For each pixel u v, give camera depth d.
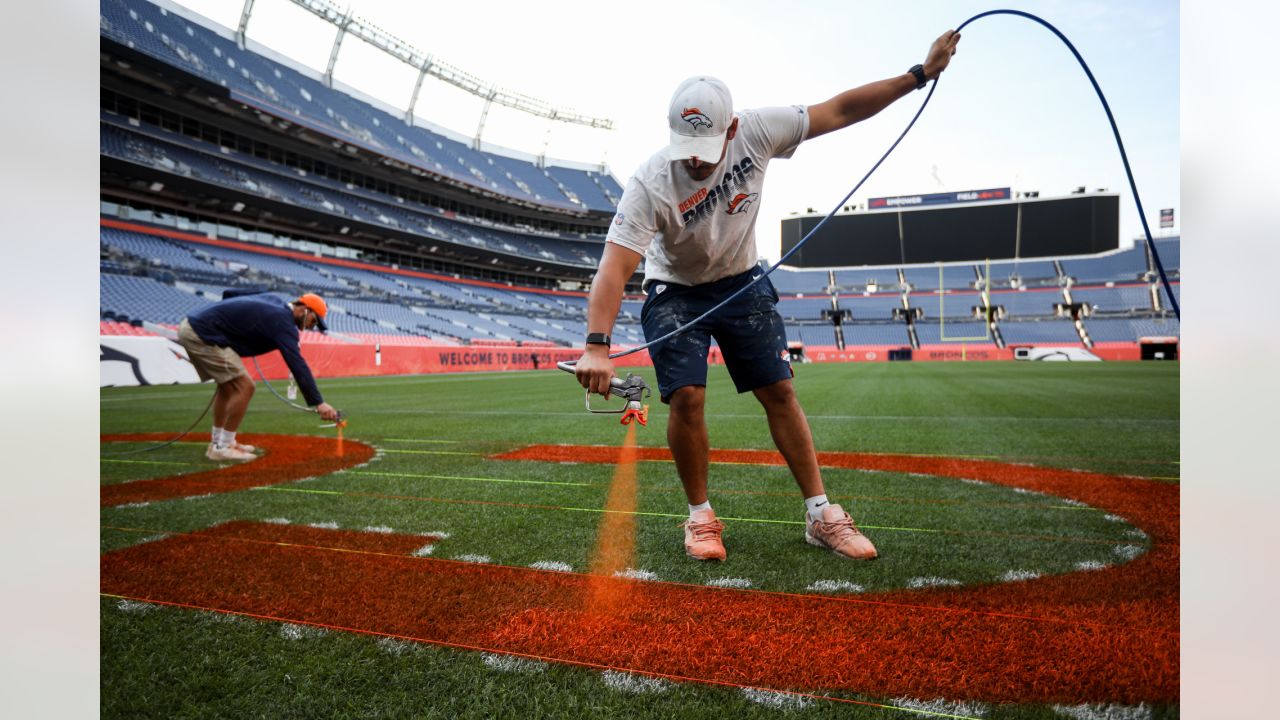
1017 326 38.16
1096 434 5.07
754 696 1.19
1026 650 1.34
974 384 12.34
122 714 1.18
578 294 47.75
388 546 2.15
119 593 1.74
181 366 13.99
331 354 19.44
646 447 4.70
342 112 34.94
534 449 4.62
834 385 12.41
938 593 1.67
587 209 45.66
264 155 31.42
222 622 1.55
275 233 31.73
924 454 4.14
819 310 42.12
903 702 1.17
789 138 1.96
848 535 2.01
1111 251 33.59
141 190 25.64
